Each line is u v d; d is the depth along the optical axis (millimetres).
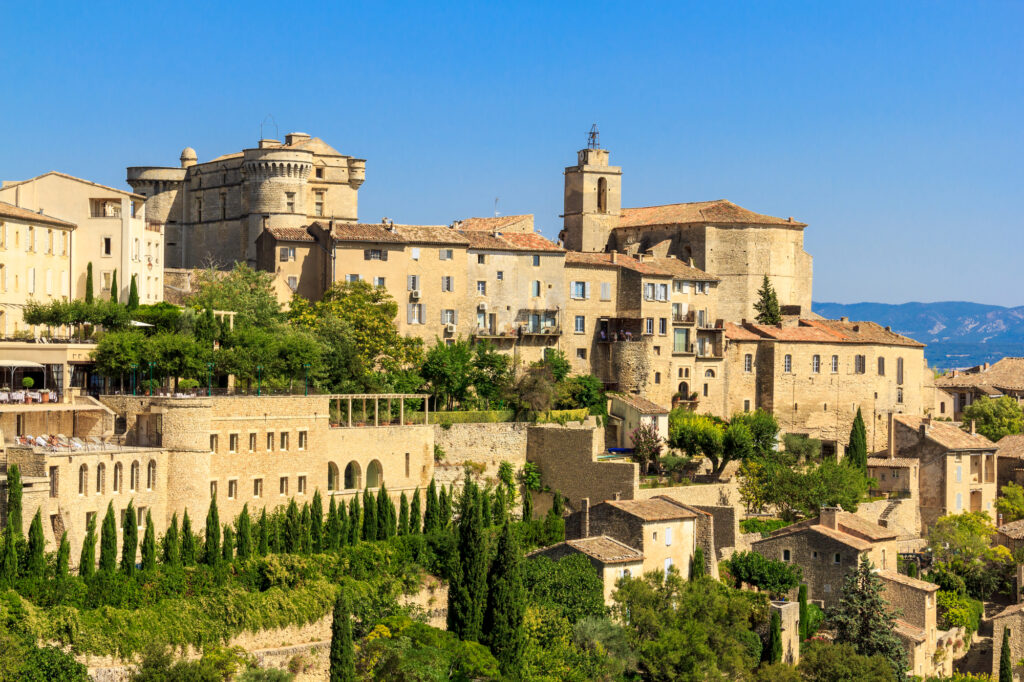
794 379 192250
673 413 174625
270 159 191375
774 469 164375
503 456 155625
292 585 115125
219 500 121188
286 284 167375
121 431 120750
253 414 124688
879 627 139500
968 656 155250
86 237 146750
